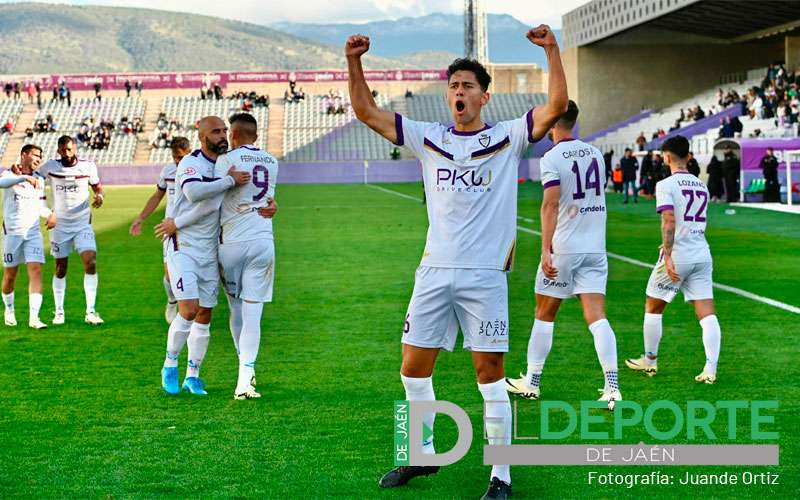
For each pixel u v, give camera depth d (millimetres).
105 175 63469
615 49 60938
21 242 11031
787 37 56125
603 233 7352
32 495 5359
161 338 10336
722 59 60844
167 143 67000
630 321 10984
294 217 29469
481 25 88375
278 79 75188
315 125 69875
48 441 6414
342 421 6832
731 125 39188
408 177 64438
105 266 17594
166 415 7070
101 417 7031
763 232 22328
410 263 17234
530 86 82750
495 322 5344
